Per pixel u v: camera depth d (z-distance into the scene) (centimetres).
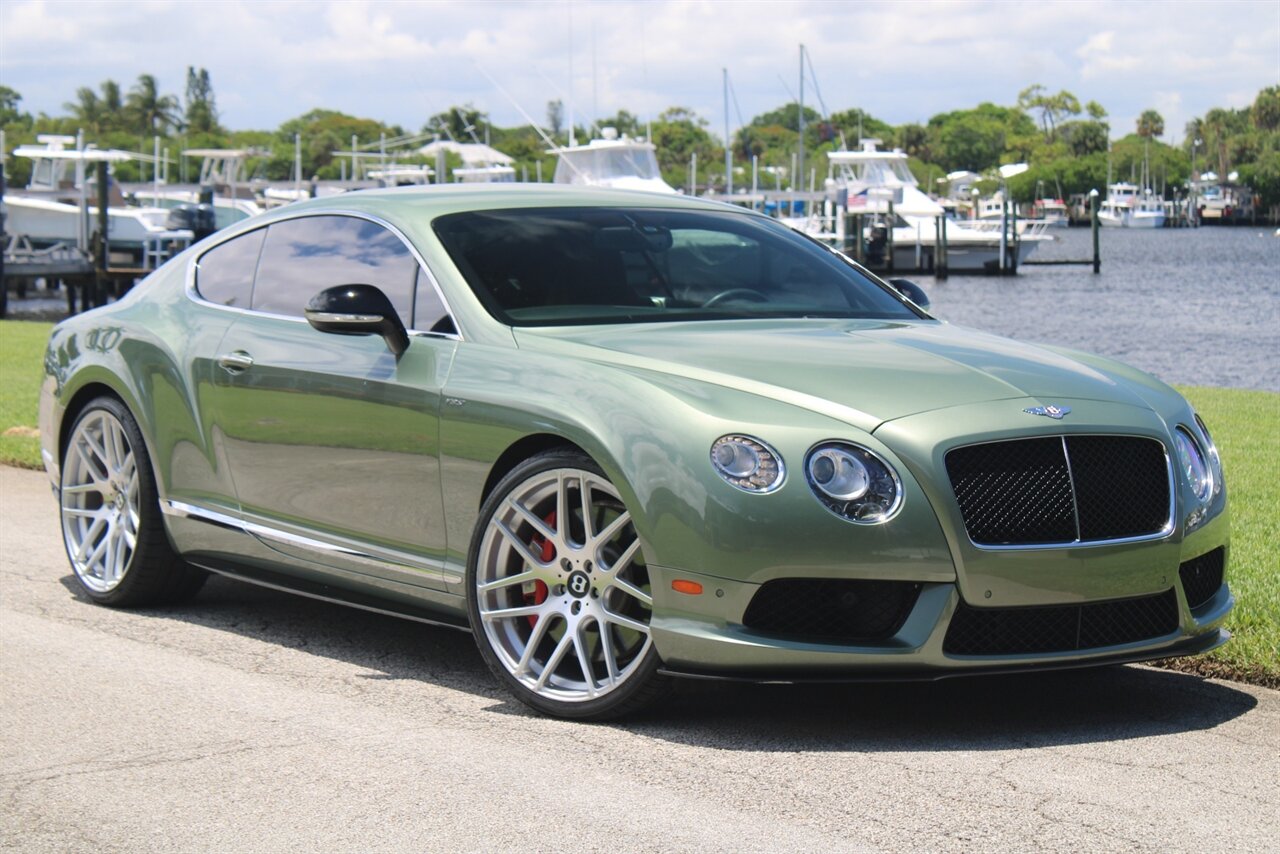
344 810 337
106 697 431
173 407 531
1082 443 387
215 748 383
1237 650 456
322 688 443
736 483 371
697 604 376
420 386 441
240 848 315
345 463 466
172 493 536
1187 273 7062
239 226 552
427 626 530
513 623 423
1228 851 310
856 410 379
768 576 369
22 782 358
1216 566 423
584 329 442
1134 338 3612
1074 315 4525
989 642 379
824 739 389
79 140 5616
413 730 399
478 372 429
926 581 370
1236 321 4231
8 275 4084
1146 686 444
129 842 319
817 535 367
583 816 332
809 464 370
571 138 4966
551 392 408
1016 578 373
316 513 479
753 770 363
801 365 405
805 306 489
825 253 542
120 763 372
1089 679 452
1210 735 393
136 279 4391
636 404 391
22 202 5166
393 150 14938
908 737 391
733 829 323
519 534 420
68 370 578
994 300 5275
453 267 459
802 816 331
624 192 543
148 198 6725
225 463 512
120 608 557
